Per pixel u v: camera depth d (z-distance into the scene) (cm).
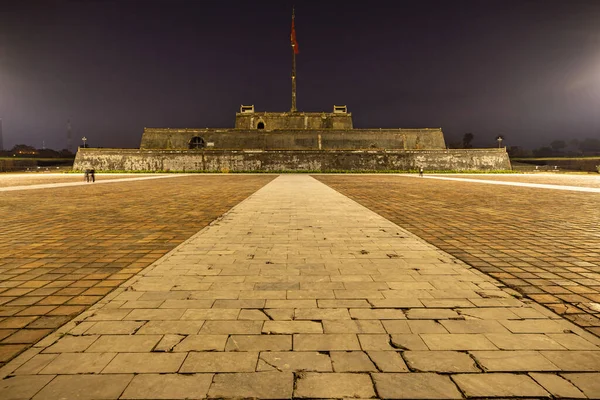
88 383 214
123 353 247
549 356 244
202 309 321
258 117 5759
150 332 278
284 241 594
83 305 332
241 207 1028
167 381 216
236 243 580
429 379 219
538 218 845
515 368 230
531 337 270
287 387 211
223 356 243
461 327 287
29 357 242
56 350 251
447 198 1310
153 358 241
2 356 244
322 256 500
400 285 383
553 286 381
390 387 211
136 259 494
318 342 263
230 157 4828
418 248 547
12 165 5775
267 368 230
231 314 311
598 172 4656
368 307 326
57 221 805
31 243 591
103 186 1956
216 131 5384
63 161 6575
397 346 257
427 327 287
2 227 732
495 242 595
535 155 9600
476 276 414
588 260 484
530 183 2259
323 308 323
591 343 262
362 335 273
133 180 2619
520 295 355
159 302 337
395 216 877
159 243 591
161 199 1272
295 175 3759
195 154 4828
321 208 1008
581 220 816
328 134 5394
